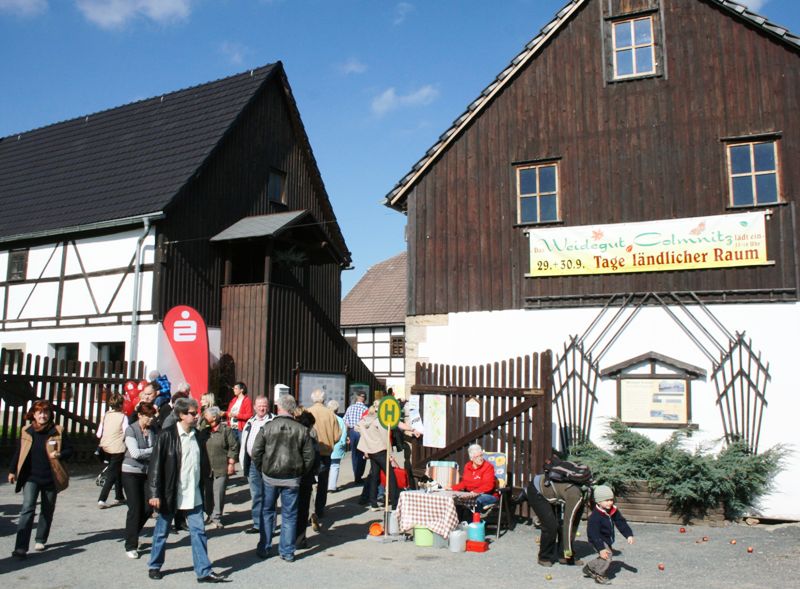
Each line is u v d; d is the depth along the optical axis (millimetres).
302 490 9008
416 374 12531
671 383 12461
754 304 12195
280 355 19875
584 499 8406
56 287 21125
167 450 7438
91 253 20531
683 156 13016
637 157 13305
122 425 11008
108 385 14945
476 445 10336
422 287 14562
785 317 12000
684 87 13180
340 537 9727
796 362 11844
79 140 25594
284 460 8375
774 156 12477
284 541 8359
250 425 10344
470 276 14203
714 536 10258
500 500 10008
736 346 12188
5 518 9992
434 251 14570
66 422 14453
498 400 11438
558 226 13656
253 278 22031
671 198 12977
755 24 12719
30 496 8133
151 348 18797
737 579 7848
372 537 9547
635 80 13516
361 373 23078
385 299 36000
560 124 13938
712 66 13055
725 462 11328
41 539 8391
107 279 20031
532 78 14266
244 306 20094
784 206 12266
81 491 12070
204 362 15406
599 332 13070
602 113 13664
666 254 12812
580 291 13328
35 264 21750
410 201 14953
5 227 22219
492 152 14398
